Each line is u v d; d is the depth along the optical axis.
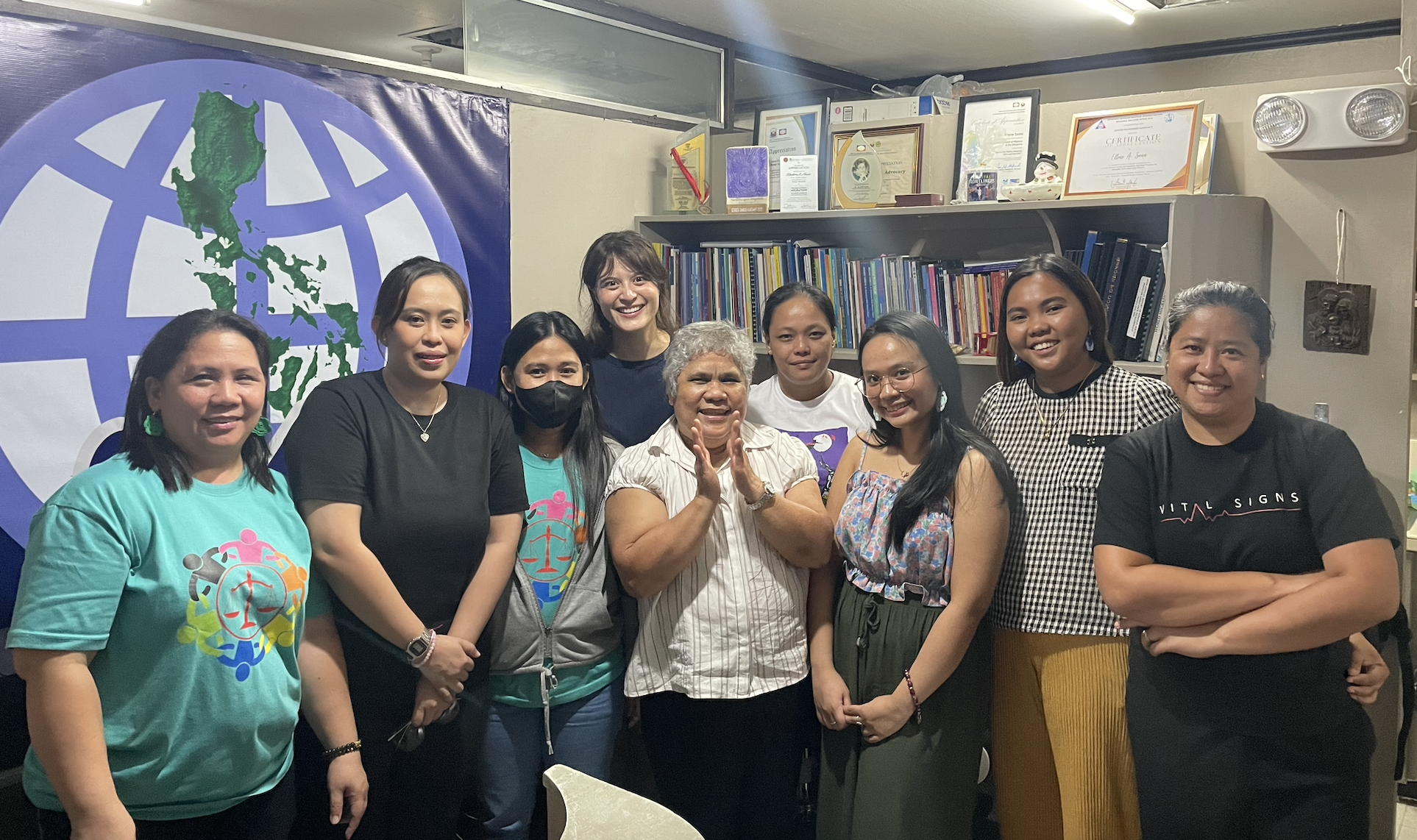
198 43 2.29
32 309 2.06
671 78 4.76
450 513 1.99
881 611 2.10
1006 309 2.21
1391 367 2.50
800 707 2.22
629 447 2.47
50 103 2.07
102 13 2.14
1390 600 1.67
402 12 4.67
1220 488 1.82
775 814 2.17
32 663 1.48
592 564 2.21
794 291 2.55
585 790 1.46
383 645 1.99
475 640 2.04
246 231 2.39
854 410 2.56
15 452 2.05
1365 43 4.91
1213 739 1.81
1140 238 3.00
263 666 1.66
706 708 2.08
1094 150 2.84
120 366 2.19
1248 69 5.23
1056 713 2.07
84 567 1.50
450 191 2.82
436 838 2.08
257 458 1.78
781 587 2.13
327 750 1.96
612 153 3.39
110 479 1.57
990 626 2.21
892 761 2.04
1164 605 1.83
